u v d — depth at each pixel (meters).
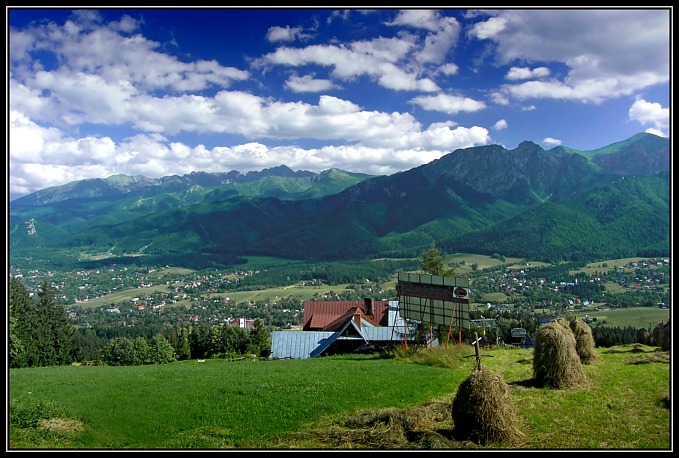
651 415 15.26
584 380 19.47
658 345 29.42
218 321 153.12
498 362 28.25
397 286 35.41
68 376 26.72
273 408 17.58
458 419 13.89
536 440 13.45
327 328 55.88
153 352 76.69
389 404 18.17
